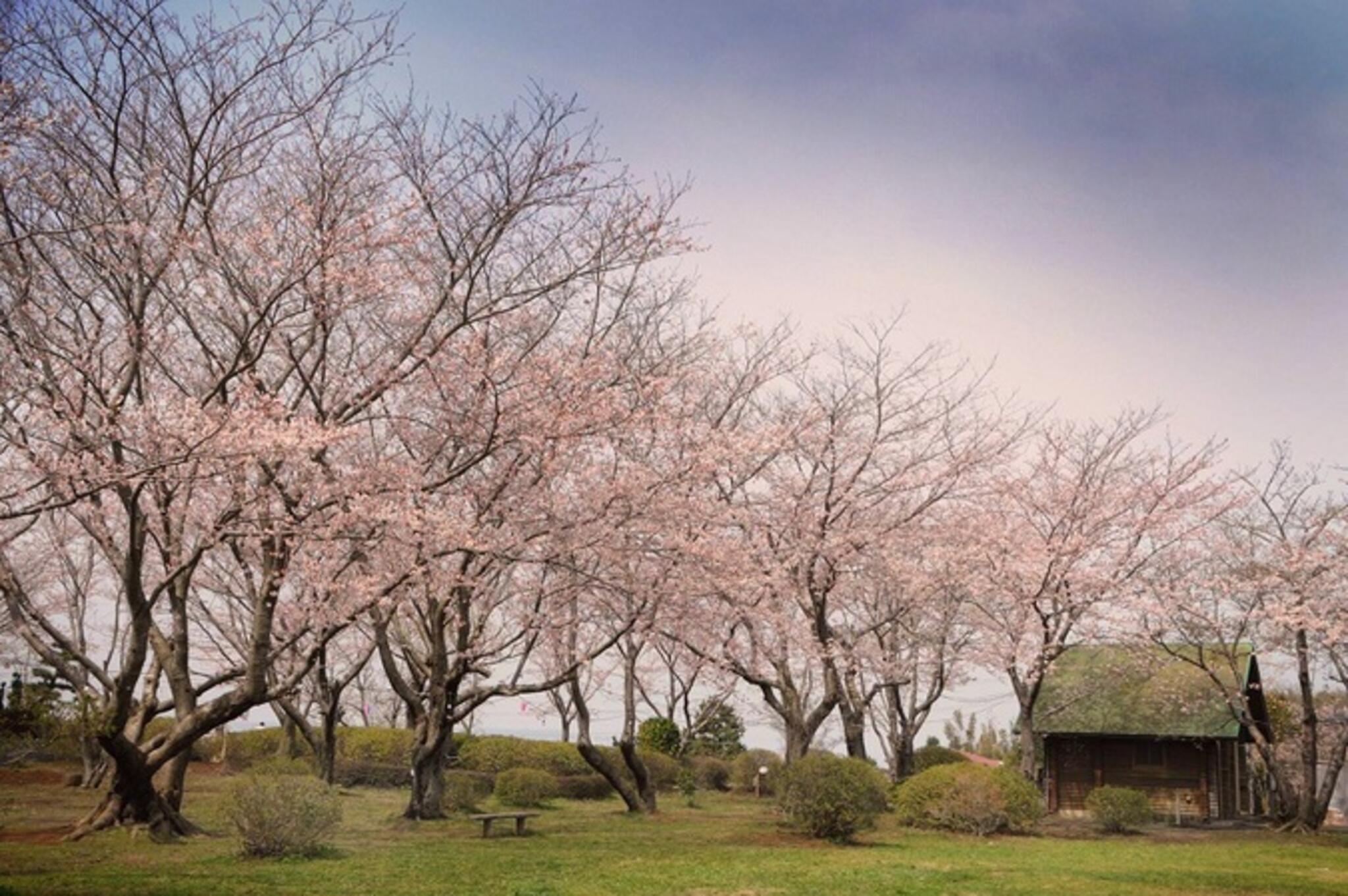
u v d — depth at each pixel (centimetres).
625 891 1248
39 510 1181
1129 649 2778
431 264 1605
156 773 1762
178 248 1407
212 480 1456
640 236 1636
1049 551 2555
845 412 2480
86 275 1518
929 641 2833
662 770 3083
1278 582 2550
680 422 1956
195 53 1401
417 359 1585
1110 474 2734
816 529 2341
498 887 1234
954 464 2517
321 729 2655
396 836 1766
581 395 1625
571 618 2011
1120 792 2389
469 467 1577
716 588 2008
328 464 1566
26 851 1378
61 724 1642
